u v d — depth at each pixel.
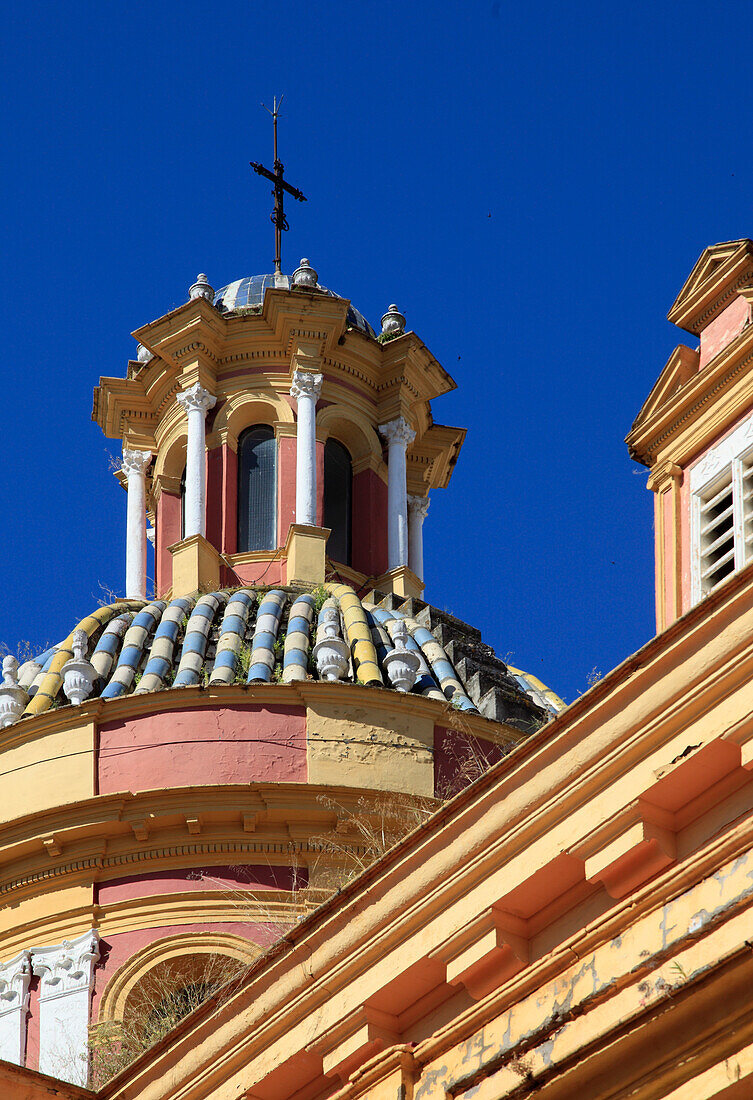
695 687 20.23
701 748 20.05
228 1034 25.55
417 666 51.34
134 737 48.69
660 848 20.55
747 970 19.14
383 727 48.69
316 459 60.97
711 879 19.91
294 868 46.75
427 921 23.00
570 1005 20.84
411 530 66.31
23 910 48.00
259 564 59.34
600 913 21.27
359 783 47.72
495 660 55.56
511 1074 21.31
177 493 63.38
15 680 51.75
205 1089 25.83
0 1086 27.48
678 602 29.42
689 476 30.08
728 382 29.47
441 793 48.19
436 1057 22.66
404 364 64.25
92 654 53.22
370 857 46.41
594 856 21.06
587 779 21.17
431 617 56.66
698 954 19.61
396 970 23.11
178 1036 26.69
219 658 51.22
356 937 23.86
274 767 47.91
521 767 22.02
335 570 59.97
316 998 24.33
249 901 45.56
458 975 22.34
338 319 62.47
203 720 48.56
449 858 22.75
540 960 21.45
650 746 20.69
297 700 48.78
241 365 62.91
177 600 55.91
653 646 20.72
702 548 29.22
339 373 63.50
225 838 47.41
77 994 46.38
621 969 20.45
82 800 47.59
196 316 62.69
